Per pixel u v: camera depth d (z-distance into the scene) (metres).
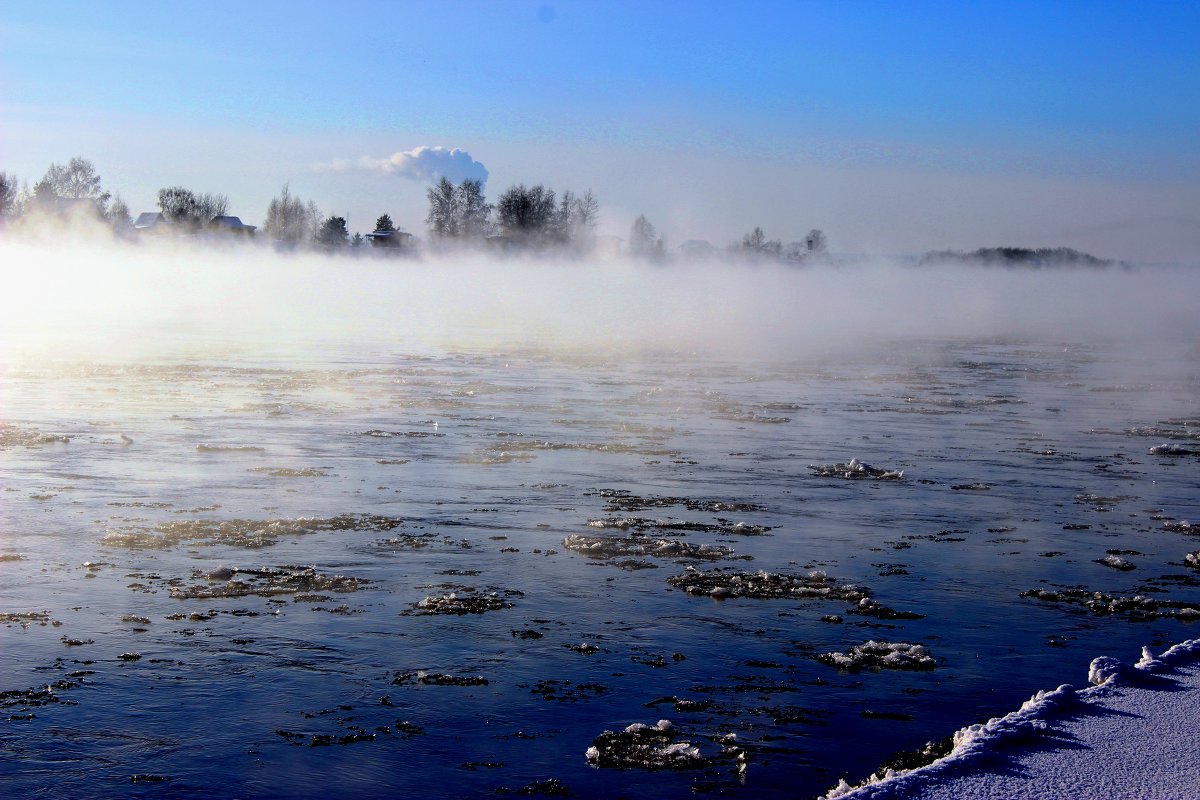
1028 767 6.48
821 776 7.26
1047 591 11.50
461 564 12.21
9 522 13.90
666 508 15.37
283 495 15.84
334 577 11.59
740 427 24.28
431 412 25.94
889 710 8.31
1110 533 14.33
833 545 13.43
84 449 19.61
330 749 7.60
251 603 10.72
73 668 8.95
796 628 10.21
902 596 11.27
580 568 12.13
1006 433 24.09
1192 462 20.31
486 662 9.21
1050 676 9.05
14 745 7.60
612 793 7.02
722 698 8.52
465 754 7.54
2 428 22.03
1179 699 7.71
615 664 9.21
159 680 8.73
